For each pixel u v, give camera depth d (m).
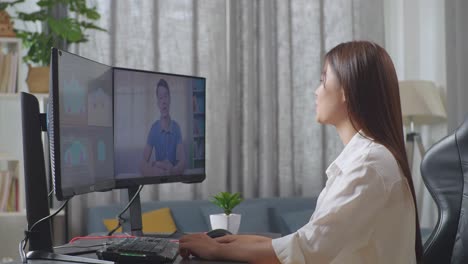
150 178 1.88
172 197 4.32
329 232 1.31
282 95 4.61
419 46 4.82
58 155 1.31
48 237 1.44
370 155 1.34
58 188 1.31
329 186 1.44
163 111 1.94
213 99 4.42
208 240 1.43
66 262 1.33
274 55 4.63
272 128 4.57
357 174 1.33
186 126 2.05
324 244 1.31
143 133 1.85
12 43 3.63
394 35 4.90
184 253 1.44
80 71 1.47
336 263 1.33
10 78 3.55
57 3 3.66
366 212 1.31
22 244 1.37
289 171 4.61
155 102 1.91
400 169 1.37
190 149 2.07
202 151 2.13
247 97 4.52
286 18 4.63
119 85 1.76
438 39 4.76
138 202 1.93
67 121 1.38
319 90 1.48
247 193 4.48
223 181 4.43
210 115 4.42
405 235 1.36
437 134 4.78
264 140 4.54
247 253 1.36
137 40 4.29
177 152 2.01
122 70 1.77
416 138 4.48
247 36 4.53
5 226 3.62
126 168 1.78
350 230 1.31
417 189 4.79
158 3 4.33
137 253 1.33
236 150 4.50
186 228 3.94
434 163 1.92
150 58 4.30
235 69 4.53
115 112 1.74
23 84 3.99
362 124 1.39
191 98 2.07
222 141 4.43
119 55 4.23
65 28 3.57
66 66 1.38
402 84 4.48
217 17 4.44
